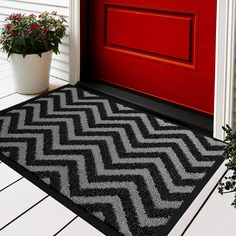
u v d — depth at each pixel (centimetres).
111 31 301
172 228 171
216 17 234
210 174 207
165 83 285
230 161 142
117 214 180
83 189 197
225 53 226
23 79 298
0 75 343
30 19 303
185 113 270
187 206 184
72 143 239
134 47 292
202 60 261
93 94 305
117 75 310
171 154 226
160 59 282
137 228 172
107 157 224
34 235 167
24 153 228
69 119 268
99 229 171
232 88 229
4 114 273
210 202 186
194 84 270
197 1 252
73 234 169
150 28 279
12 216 178
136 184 200
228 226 172
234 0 215
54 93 306
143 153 227
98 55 316
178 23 265
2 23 370
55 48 302
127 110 280
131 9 285
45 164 217
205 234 168
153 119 268
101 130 254
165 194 193
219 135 241
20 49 286
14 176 207
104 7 298
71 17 304
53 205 186
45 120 266
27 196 192
